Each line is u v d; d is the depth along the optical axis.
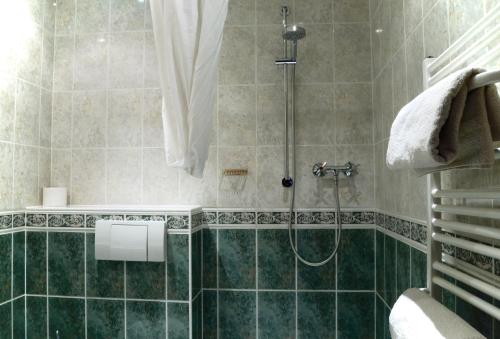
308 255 1.89
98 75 2.02
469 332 0.68
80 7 2.04
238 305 1.89
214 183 1.94
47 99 1.98
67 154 2.01
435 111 0.69
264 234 1.90
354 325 1.86
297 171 1.92
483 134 0.68
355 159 1.92
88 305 1.69
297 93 1.94
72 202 1.99
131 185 1.98
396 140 0.89
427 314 0.81
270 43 1.96
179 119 1.45
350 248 1.88
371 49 1.93
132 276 1.67
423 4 1.18
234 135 1.95
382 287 1.75
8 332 1.63
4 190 1.64
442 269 0.93
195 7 1.38
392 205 1.58
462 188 0.94
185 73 1.42
